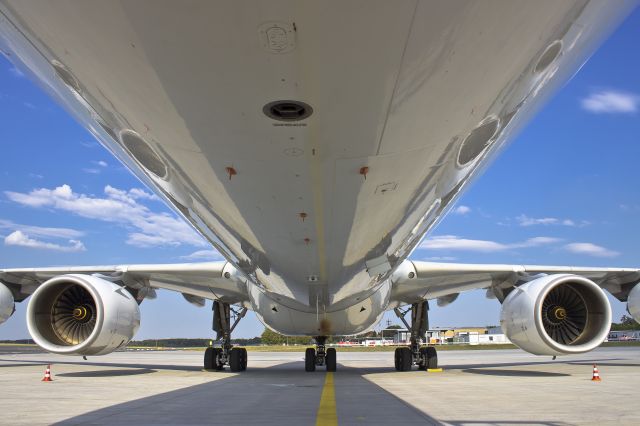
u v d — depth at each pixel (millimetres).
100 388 10336
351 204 6754
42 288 11625
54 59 4516
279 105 4449
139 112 4938
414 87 4309
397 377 12898
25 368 17922
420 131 5094
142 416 6496
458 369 16172
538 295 11383
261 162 5598
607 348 50531
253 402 7906
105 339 11453
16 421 6109
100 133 6262
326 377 13078
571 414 6520
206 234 9391
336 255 8797
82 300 12570
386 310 14695
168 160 6020
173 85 4285
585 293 12000
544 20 3977
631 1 4465
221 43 3721
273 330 15000
